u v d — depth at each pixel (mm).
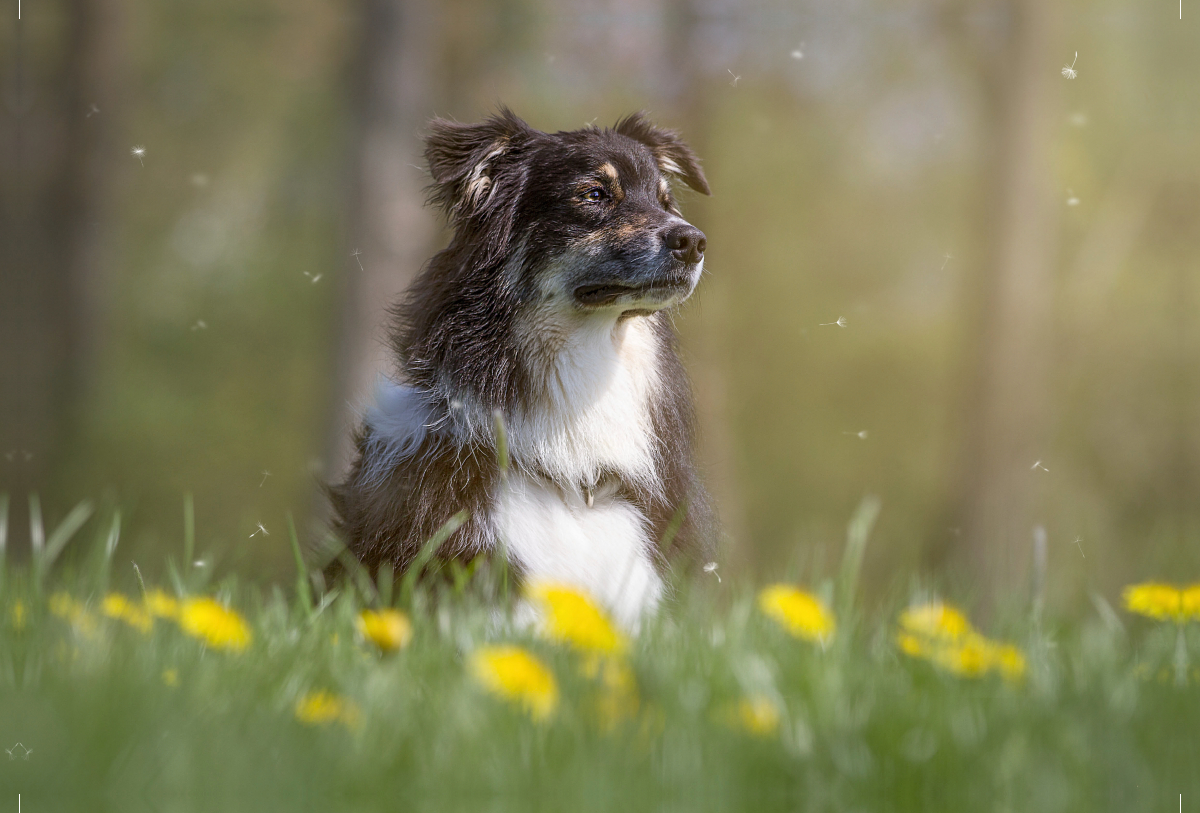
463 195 5711
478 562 4891
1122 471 23516
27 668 3162
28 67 21469
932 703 3223
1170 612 4270
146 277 26109
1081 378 23625
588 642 3109
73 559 5156
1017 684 3486
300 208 24328
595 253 5449
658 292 5449
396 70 15094
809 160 22234
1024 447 17703
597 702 3021
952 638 3838
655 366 5844
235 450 24875
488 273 5523
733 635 3840
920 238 24203
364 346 14883
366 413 5648
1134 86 21172
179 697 2914
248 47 22156
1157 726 3129
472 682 3084
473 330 5422
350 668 3551
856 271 24875
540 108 17547
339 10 18797
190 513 4883
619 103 17406
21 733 2621
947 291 24438
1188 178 22281
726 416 19125
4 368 22188
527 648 3668
